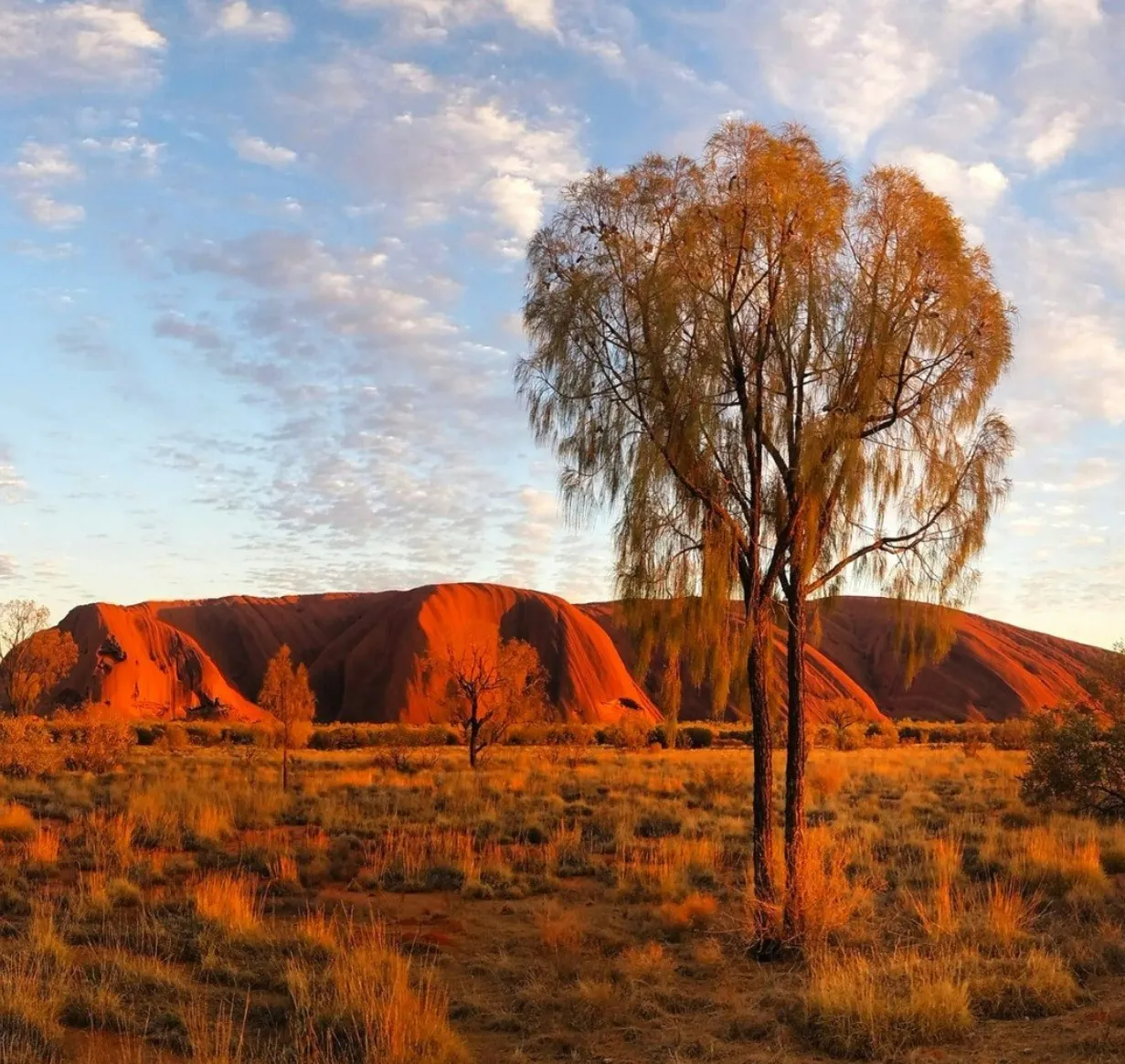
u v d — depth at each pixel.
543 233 11.35
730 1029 8.04
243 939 10.66
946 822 21.75
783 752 48.38
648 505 10.71
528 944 11.35
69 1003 8.17
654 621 11.01
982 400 11.27
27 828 18.25
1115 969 9.49
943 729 90.44
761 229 10.43
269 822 21.06
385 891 14.47
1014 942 10.31
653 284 10.56
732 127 10.60
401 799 25.59
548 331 11.15
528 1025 8.47
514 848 17.98
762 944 10.50
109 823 18.98
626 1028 8.20
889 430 11.17
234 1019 8.24
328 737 62.19
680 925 11.92
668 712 10.98
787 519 10.85
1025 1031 7.67
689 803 26.23
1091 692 23.47
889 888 14.23
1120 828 18.81
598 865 16.36
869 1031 7.45
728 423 10.80
